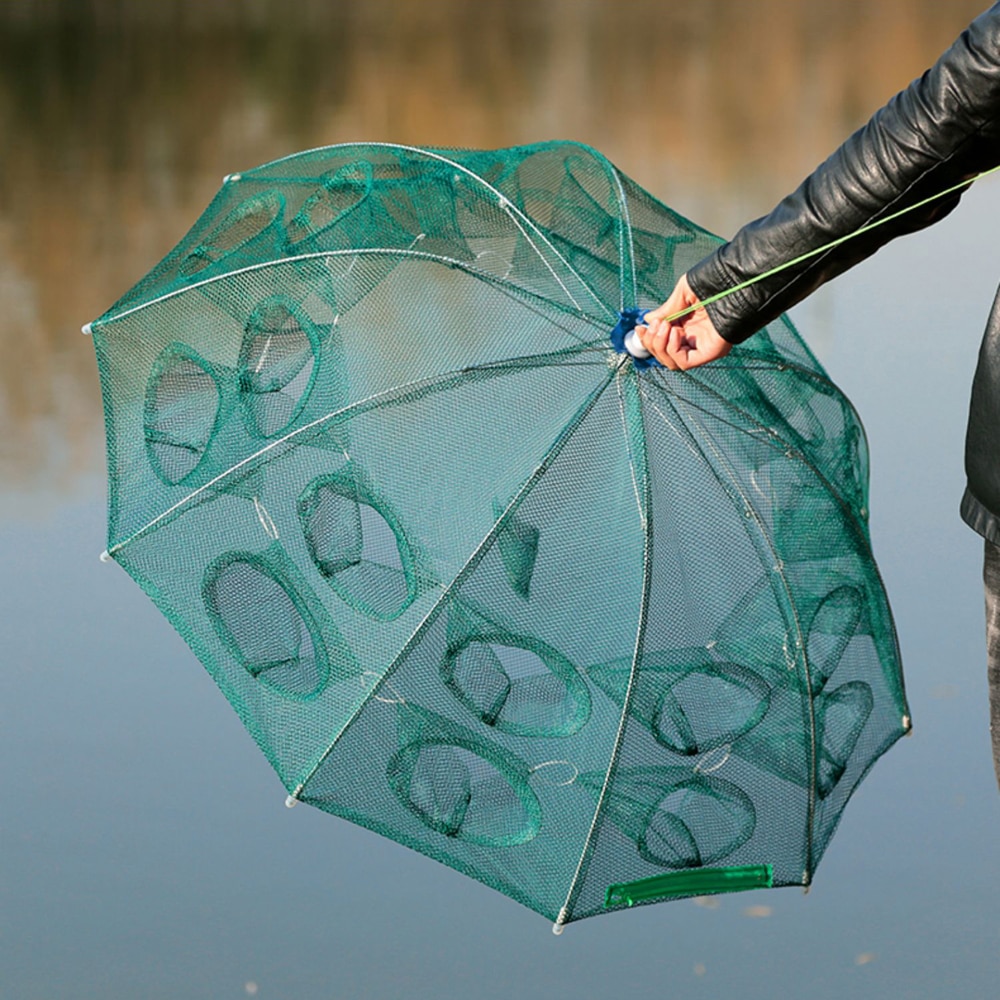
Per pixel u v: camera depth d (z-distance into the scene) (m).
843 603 8.89
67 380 18.05
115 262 23.30
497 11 58.88
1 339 19.50
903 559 14.05
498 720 7.94
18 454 15.91
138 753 11.28
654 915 9.73
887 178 7.12
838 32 51.31
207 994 8.95
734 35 51.81
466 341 8.61
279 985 9.01
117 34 51.69
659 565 8.03
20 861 10.07
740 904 9.84
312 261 9.08
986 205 24.78
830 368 18.28
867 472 9.85
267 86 42.00
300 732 8.19
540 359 8.27
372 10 58.62
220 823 10.58
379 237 9.23
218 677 8.50
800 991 8.96
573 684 7.93
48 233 25.09
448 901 9.88
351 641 8.17
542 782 7.93
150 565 8.82
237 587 8.55
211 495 8.77
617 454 8.14
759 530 8.44
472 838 7.98
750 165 31.02
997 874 10.04
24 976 9.05
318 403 8.71
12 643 12.60
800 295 7.61
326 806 8.04
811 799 8.42
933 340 19.17
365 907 9.78
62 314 20.56
